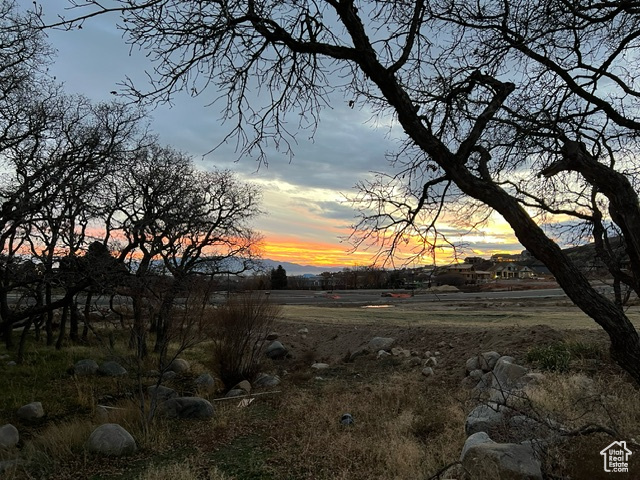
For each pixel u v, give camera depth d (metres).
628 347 3.48
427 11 4.65
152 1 3.20
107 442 7.86
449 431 7.47
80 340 21.19
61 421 10.39
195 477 6.52
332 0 3.63
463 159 3.60
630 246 4.07
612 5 4.34
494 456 4.94
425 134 3.60
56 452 7.89
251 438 8.46
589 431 4.96
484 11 5.07
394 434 7.64
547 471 4.83
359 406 9.91
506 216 3.46
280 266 62.16
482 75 4.43
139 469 7.18
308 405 10.51
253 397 12.27
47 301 17.97
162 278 12.57
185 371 15.91
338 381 13.80
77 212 8.93
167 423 9.52
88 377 14.59
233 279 18.64
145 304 11.81
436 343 16.67
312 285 61.16
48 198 8.22
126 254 11.96
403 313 27.75
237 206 19.17
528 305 28.73
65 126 10.62
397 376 13.41
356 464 6.74
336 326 23.55
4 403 11.66
